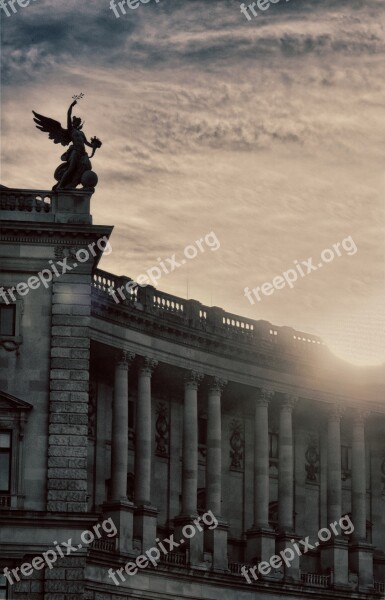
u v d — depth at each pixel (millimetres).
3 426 115875
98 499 134125
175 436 142875
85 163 120062
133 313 135125
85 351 117750
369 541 155250
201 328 141625
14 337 117250
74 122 121688
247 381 145500
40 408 116688
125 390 134375
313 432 154375
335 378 152000
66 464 115875
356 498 152750
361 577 150250
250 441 148750
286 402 148625
